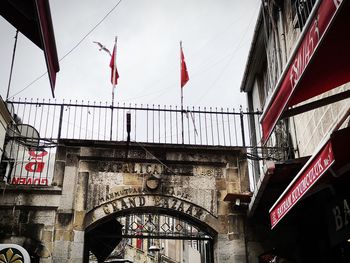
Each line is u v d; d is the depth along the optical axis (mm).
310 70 5695
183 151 11953
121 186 11438
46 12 7262
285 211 7617
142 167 11711
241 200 11172
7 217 10812
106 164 11625
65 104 12117
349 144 5852
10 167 11672
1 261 9391
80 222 10938
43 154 12281
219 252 11086
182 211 11398
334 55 5516
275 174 9117
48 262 10500
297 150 11609
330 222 8367
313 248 10828
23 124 12203
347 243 9312
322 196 9008
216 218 11398
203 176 11789
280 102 6102
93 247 13711
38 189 11086
